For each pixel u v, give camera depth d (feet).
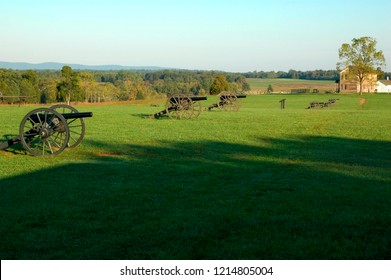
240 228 24.84
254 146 61.26
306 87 615.57
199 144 61.67
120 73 572.92
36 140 59.06
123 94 436.76
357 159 51.60
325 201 30.76
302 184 36.55
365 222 25.95
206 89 503.20
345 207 29.25
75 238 23.52
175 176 39.78
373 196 32.32
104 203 30.14
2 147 51.13
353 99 285.02
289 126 87.97
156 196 32.12
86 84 369.91
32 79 359.25
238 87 520.42
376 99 285.64
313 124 92.94
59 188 34.58
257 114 122.42
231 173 41.45
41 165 44.93
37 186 35.29
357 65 368.07
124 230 24.64
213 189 34.53
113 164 46.11
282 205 29.55
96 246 22.27
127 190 33.94
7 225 25.41
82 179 38.14
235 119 103.19
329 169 44.37
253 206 29.40
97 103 232.12
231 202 30.42
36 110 50.21
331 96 330.75
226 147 59.72
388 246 22.24
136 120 97.55
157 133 72.90
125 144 60.29
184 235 23.63
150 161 48.32
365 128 85.97
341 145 63.62
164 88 502.38
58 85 336.29
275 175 40.81
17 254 21.47
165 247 22.12
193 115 110.83
